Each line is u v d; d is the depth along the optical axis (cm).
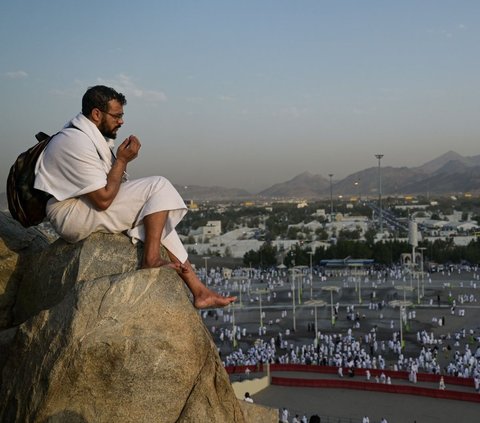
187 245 14438
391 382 4172
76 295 564
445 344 5509
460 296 7750
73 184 604
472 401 3638
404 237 13862
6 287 683
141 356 549
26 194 639
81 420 539
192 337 576
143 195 617
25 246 720
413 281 9256
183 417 564
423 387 3878
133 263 612
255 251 12075
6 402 570
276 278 10144
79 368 537
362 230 16288
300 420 3350
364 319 6794
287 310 7506
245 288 9138
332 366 4481
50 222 634
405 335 5944
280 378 4128
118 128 659
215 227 17412
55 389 539
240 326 6631
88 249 618
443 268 10762
